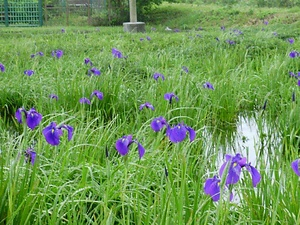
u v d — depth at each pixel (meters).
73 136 5.06
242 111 8.27
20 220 3.40
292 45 12.28
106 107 7.47
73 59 10.47
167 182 3.55
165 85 7.58
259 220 3.59
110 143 5.54
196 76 8.79
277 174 4.15
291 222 3.48
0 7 25.48
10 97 8.00
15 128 7.05
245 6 28.25
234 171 2.68
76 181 4.36
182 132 3.41
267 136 6.80
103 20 25.97
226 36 13.37
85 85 7.52
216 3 30.77
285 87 8.02
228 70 9.24
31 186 3.60
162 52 11.05
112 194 4.02
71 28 22.22
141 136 5.33
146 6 26.59
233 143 6.62
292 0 27.33
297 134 6.28
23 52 11.45
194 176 4.89
